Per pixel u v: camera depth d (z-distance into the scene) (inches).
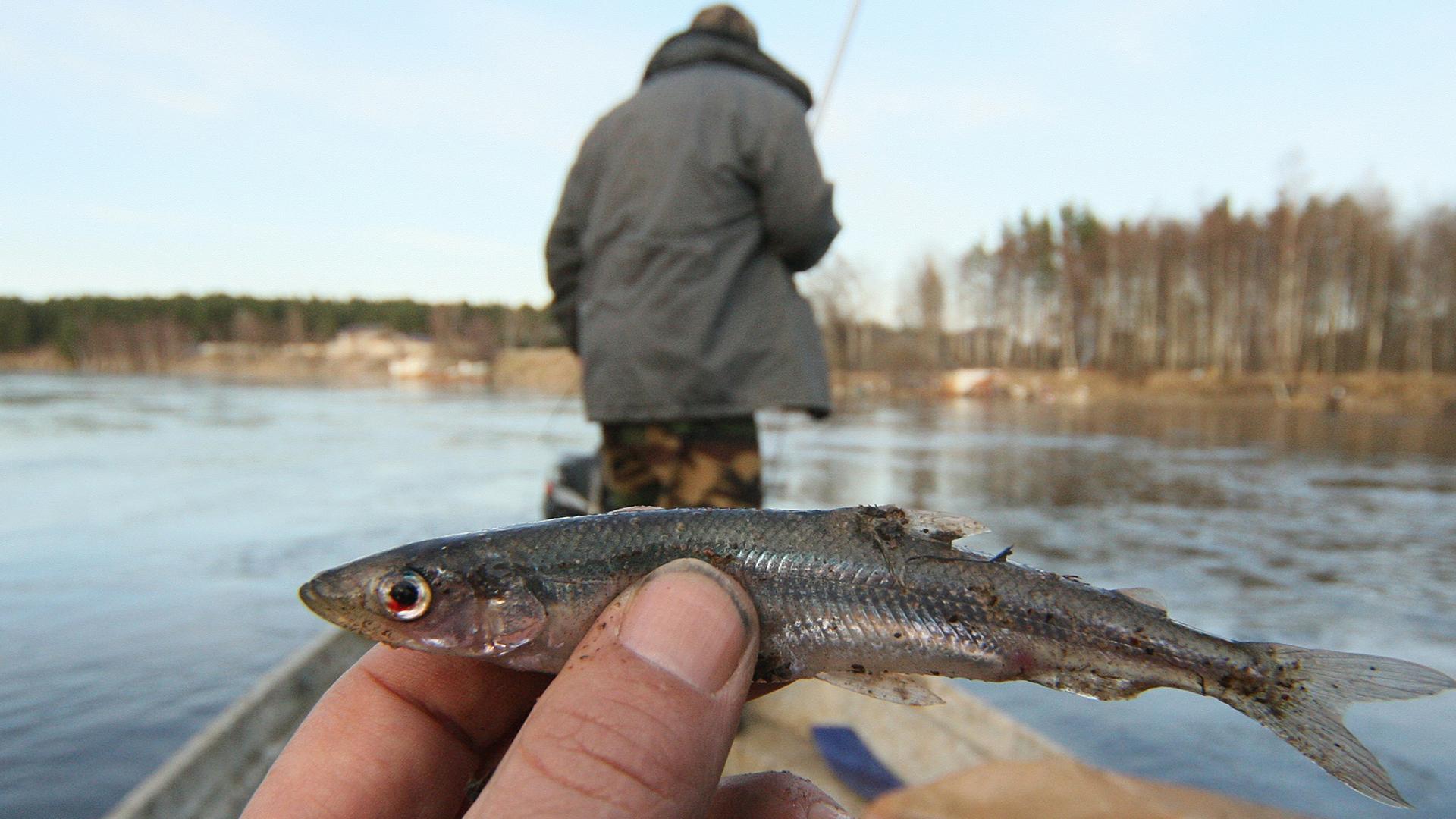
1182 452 481.4
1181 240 1295.5
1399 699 36.6
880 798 74.1
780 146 78.4
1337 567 201.5
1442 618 158.2
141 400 1089.4
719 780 29.0
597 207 82.7
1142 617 40.0
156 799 69.4
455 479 406.6
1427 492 325.7
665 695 27.5
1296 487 339.3
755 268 81.0
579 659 29.0
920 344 1588.3
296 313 2640.3
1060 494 322.0
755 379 79.6
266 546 258.2
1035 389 1187.3
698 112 78.4
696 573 30.8
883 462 430.6
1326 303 1160.2
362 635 36.4
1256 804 78.2
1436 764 101.9
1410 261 1095.6
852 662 39.3
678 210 77.7
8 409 891.4
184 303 2770.7
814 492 327.6
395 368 2005.4
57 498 343.9
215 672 159.9
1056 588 40.5
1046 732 109.9
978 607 39.6
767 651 39.1
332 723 35.6
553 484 158.7
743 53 82.7
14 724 137.7
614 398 80.1
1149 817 71.3
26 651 169.8
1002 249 1589.6
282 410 917.2
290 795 34.2
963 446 521.0
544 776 26.1
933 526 41.1
